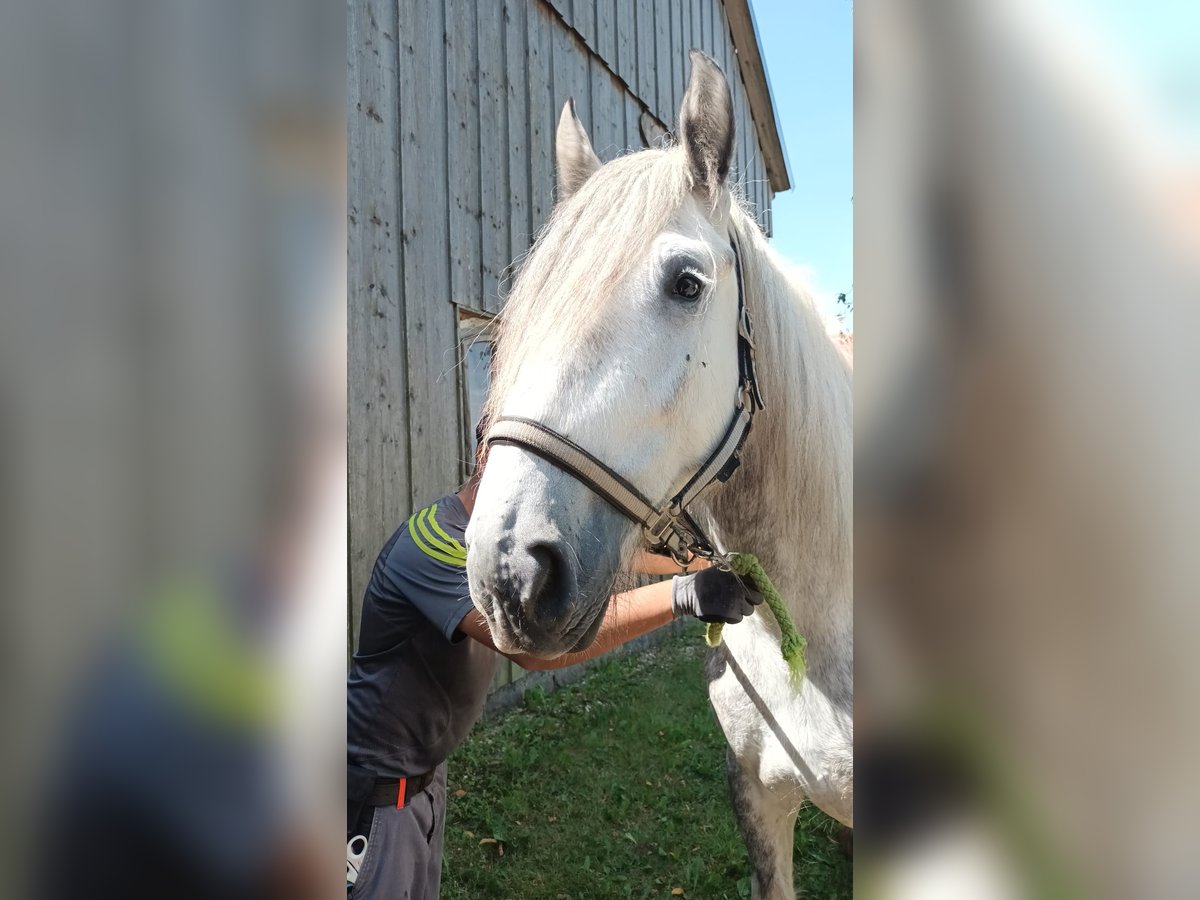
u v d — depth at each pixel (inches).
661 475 45.0
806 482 54.2
